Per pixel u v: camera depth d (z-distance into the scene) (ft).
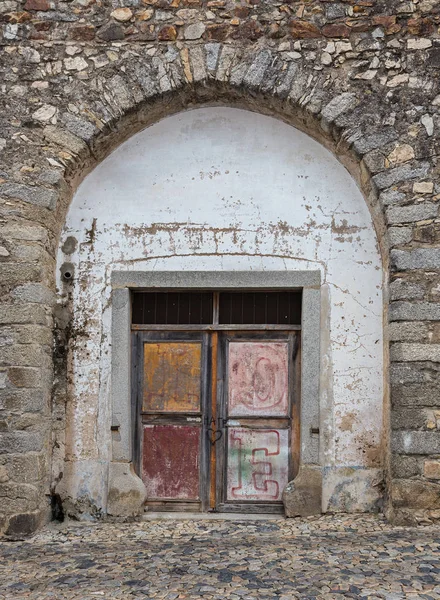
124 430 19.99
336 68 19.19
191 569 15.07
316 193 20.33
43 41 19.62
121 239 20.48
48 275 19.71
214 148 20.59
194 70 19.31
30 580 14.65
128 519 19.74
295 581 14.17
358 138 18.95
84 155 19.70
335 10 19.35
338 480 19.54
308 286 20.03
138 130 20.52
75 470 19.93
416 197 18.65
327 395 19.75
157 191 20.57
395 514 18.02
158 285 20.26
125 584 14.21
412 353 18.15
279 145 20.51
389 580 14.15
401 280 18.42
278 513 20.10
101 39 19.60
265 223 20.30
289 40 19.33
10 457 18.30
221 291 20.58
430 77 18.97
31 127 19.40
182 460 20.44
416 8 19.17
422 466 17.93
